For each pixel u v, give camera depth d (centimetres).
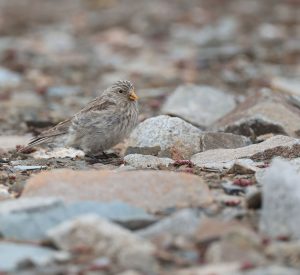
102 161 1454
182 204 1061
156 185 1095
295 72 2830
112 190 1088
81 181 1108
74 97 2533
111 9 4503
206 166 1311
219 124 1720
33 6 4725
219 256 876
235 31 3619
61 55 3366
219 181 1202
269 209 970
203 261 882
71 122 1508
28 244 934
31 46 3528
